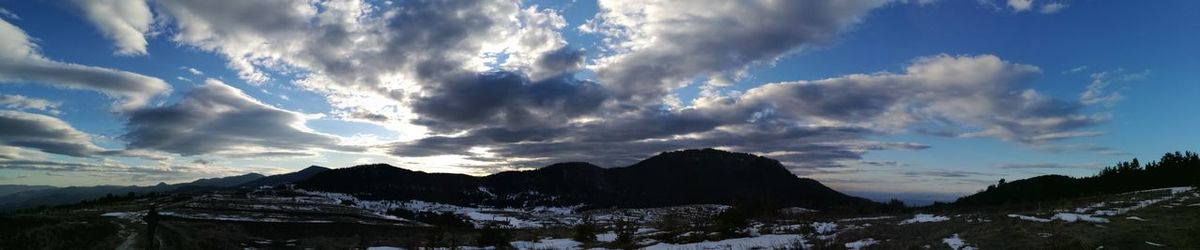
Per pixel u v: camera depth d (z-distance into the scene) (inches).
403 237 1594.5
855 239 1113.4
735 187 6796.3
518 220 4001.0
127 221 2043.6
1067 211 1192.2
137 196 4303.6
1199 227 786.2
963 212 1611.7
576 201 7224.4
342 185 6688.0
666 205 6171.3
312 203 4057.6
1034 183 2647.6
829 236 1219.2
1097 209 1169.4
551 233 1736.0
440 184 7470.5
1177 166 2172.7
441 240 1401.3
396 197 6338.6
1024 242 815.1
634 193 7293.3
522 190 7751.0
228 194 4490.7
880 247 951.6
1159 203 1118.4
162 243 1414.9
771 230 1418.6
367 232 2316.7
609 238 1544.0
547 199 7288.4
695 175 7450.8
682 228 1628.9
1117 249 724.0
